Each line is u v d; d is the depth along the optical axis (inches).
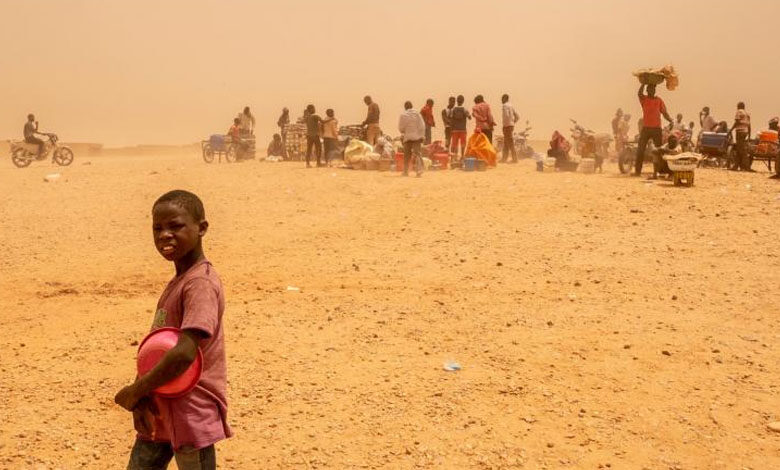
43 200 634.8
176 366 133.4
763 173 725.3
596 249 447.8
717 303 350.0
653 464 210.8
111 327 324.2
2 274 425.1
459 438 223.1
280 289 377.4
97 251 477.4
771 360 281.9
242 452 216.2
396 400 247.1
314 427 230.1
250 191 666.8
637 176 689.0
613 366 275.0
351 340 301.4
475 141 802.2
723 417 237.3
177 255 141.9
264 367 274.8
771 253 431.5
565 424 232.4
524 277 394.9
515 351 288.7
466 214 546.3
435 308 342.6
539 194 600.4
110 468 208.4
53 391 257.6
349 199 616.7
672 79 675.4
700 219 514.3
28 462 210.4
